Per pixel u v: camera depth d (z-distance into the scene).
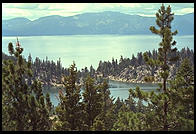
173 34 24.38
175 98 24.06
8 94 23.53
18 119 23.02
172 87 24.81
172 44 24.33
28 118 23.22
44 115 24.48
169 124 24.02
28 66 23.94
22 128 22.72
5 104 23.75
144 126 24.11
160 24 24.77
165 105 24.33
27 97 23.36
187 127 22.53
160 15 24.75
